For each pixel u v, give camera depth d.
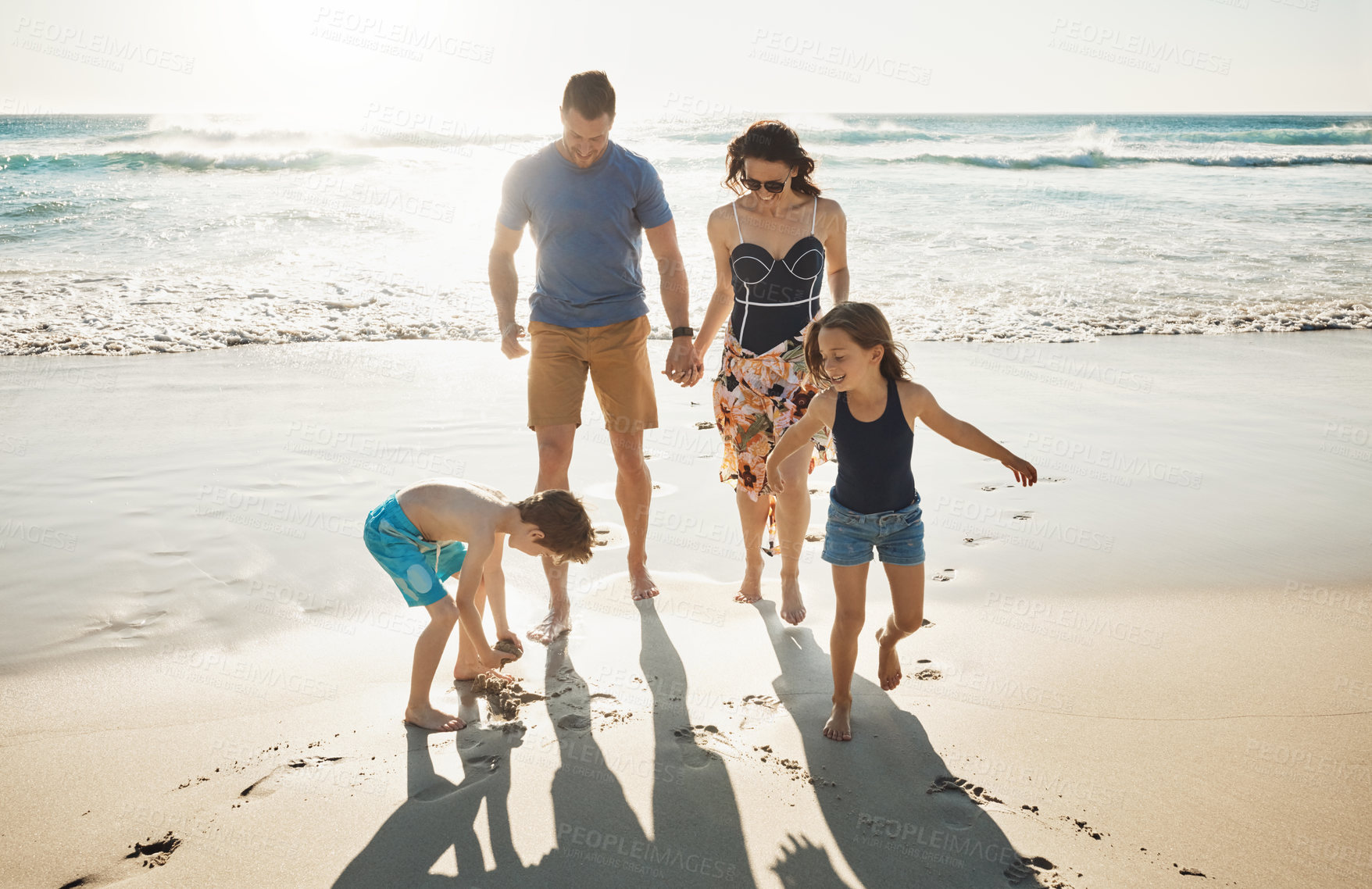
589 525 3.25
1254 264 12.33
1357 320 9.55
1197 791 2.65
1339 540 4.53
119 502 4.80
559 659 3.49
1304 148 32.91
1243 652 3.49
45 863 2.33
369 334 8.80
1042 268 12.19
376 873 2.32
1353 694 3.18
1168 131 47.41
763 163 3.72
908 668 3.42
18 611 3.69
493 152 28.22
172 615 3.70
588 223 3.78
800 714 3.12
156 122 29.78
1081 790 2.67
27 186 19.69
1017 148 29.83
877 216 16.39
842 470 3.05
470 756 2.84
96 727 2.95
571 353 3.94
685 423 6.48
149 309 9.34
